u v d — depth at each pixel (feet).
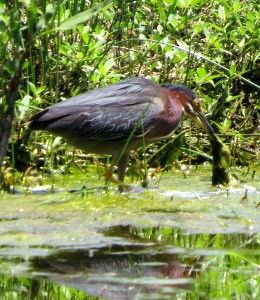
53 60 44.60
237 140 47.21
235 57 49.60
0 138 29.09
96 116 39.55
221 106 47.34
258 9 51.19
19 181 40.57
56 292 24.57
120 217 33.71
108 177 39.42
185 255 28.43
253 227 32.53
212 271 26.84
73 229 31.63
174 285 25.31
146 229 31.96
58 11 41.24
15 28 31.22
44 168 42.45
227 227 32.48
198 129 47.14
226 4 48.96
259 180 42.60
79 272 26.32
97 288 24.86
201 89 48.85
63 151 44.01
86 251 28.66
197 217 33.91
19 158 42.68
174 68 49.29
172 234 31.30
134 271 26.53
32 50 45.06
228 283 25.67
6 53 38.60
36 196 37.37
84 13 27.27
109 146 40.19
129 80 41.83
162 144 45.93
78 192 37.32
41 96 44.27
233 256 28.45
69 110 39.34
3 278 25.71
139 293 24.47
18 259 27.61
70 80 45.78
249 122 49.29
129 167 43.14
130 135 38.81
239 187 40.63
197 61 48.88
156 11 50.29
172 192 39.04
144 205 35.91
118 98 40.37
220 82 46.68
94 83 45.11
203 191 39.63
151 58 49.29
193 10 50.06
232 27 50.34
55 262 27.30
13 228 31.63
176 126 42.24
